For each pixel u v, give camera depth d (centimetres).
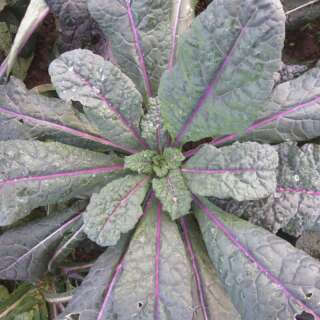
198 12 63
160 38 50
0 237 53
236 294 44
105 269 48
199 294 49
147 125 49
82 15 55
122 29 49
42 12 55
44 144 47
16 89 51
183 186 47
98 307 47
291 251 43
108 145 52
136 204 46
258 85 40
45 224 53
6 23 65
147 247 47
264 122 49
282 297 42
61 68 44
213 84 42
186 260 46
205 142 57
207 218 48
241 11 38
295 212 47
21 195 46
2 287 64
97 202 44
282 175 48
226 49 40
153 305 44
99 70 44
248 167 41
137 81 51
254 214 48
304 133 48
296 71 55
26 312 58
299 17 61
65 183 47
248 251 44
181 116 46
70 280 63
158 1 48
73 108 52
